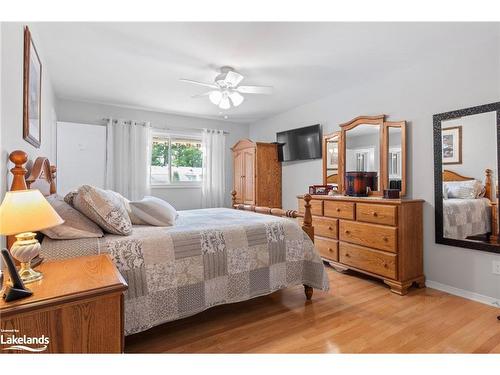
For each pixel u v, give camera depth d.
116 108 4.56
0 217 1.09
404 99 3.10
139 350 1.78
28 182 1.69
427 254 2.91
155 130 4.96
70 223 1.67
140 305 1.69
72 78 3.33
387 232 2.79
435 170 2.82
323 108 4.15
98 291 1.04
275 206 4.88
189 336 1.94
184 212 3.13
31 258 1.18
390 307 2.40
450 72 2.71
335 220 3.34
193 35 2.33
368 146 3.45
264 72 3.13
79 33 2.30
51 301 0.96
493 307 2.39
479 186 2.51
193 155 5.39
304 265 2.47
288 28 2.21
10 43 1.52
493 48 2.42
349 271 3.37
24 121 1.80
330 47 2.54
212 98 3.17
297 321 2.15
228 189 5.71
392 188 3.19
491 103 2.43
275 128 5.20
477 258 2.55
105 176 4.35
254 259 2.20
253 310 2.35
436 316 2.23
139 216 2.21
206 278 1.96
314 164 4.34
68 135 3.96
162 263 1.79
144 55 2.70
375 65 2.96
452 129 2.69
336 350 1.78
